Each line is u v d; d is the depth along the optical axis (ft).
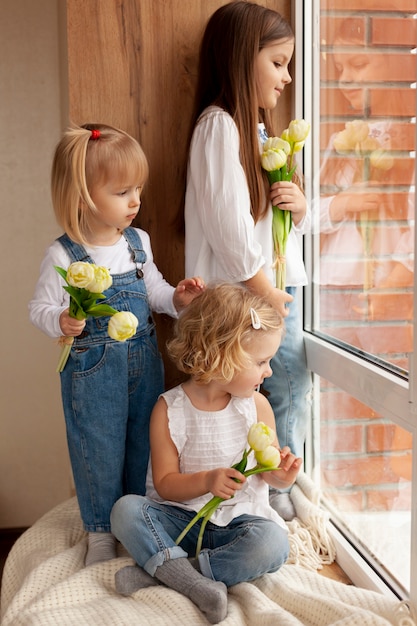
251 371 5.09
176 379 6.66
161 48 6.31
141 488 6.00
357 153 5.22
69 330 5.07
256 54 5.65
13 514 10.47
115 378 5.59
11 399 10.24
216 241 5.58
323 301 6.11
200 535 4.94
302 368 6.19
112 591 4.89
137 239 5.91
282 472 5.09
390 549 4.84
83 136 5.38
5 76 9.67
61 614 4.48
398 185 4.51
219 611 4.45
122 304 5.64
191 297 5.61
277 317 5.15
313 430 6.37
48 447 10.41
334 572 5.45
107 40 6.26
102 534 5.63
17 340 10.12
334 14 5.60
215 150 5.60
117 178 5.39
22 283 10.03
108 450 5.64
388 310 4.74
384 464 4.86
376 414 4.94
